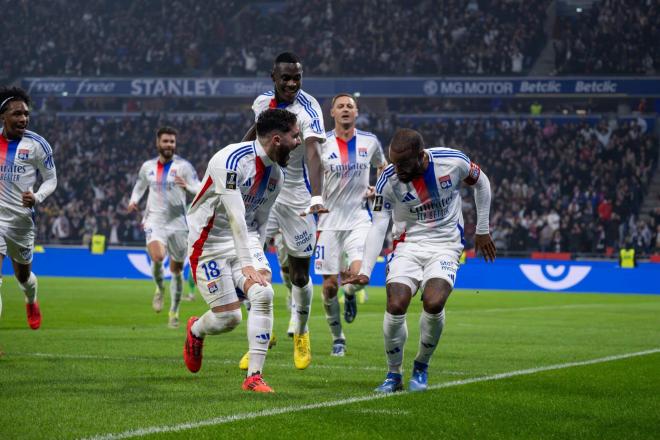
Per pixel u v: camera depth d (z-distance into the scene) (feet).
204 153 114.73
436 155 20.18
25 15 135.64
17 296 55.57
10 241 29.04
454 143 108.17
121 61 128.98
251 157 19.30
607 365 25.53
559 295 70.13
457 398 19.04
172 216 42.16
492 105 118.93
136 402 18.07
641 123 108.37
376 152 31.94
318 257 31.07
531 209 95.86
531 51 116.16
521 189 98.27
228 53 125.59
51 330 34.91
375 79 115.44
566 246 89.92
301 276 24.54
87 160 114.11
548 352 29.32
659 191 101.86
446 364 25.61
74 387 19.99
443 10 122.62
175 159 42.24
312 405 17.87
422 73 116.06
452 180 20.18
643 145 103.04
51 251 86.43
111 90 123.95
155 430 15.06
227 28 132.87
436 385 21.02
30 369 22.93
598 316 47.55
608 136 105.60
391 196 20.44
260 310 20.02
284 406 17.75
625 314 49.32
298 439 14.55
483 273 78.59
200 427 15.33
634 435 15.61
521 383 21.57
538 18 119.85
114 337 32.19
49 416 16.39
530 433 15.56
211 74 127.13
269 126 19.22
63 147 118.11
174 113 120.16
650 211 94.68
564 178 99.86
